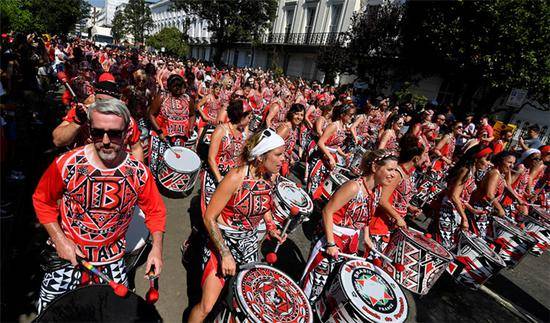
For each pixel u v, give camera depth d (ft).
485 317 12.62
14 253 10.22
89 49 74.79
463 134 32.91
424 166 22.41
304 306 7.18
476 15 41.14
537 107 48.55
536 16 38.63
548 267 18.01
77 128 7.93
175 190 15.75
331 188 15.98
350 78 74.08
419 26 49.37
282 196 12.88
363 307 7.41
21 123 19.70
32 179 15.28
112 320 5.53
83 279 6.50
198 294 10.11
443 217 13.83
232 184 7.25
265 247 13.58
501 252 15.76
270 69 88.28
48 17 103.19
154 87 20.98
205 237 8.34
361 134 27.68
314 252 9.44
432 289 13.53
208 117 21.84
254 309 6.55
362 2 71.41
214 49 137.39
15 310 8.23
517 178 19.11
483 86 49.57
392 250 11.98
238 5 89.61
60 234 5.90
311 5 86.58
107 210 5.96
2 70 19.86
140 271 10.38
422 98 53.11
